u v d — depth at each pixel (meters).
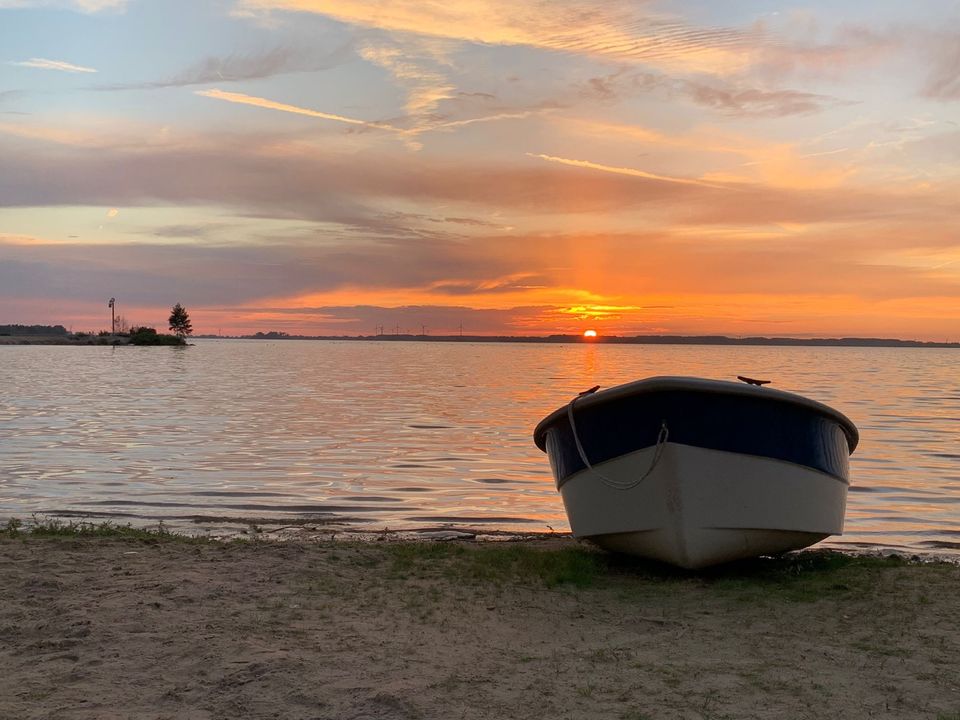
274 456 20.89
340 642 6.19
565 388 52.28
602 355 165.62
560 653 6.11
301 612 6.98
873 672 5.73
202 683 5.33
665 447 8.27
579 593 8.00
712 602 7.70
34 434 25.20
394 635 6.42
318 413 33.19
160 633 6.27
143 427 27.42
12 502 14.76
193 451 21.62
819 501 9.11
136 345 189.12
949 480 18.39
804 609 7.43
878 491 17.05
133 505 14.62
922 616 7.13
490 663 5.84
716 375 71.25
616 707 5.07
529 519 14.01
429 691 5.26
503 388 52.00
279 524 13.18
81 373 66.31
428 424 29.22
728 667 5.83
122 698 5.10
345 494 16.02
